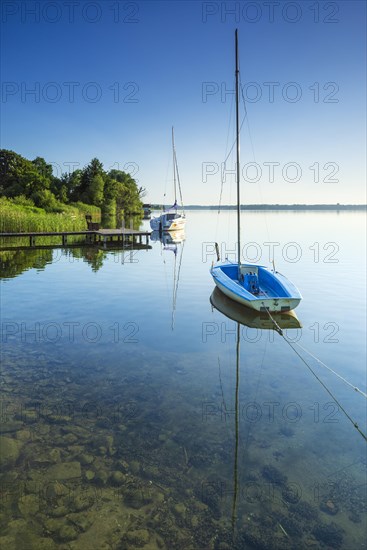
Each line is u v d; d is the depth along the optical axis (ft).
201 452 15.87
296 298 34.60
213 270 47.06
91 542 11.28
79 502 12.83
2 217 97.35
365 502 13.32
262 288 44.11
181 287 49.70
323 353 27.53
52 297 42.19
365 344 29.48
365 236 130.82
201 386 21.94
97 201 199.72
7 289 45.62
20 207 132.05
